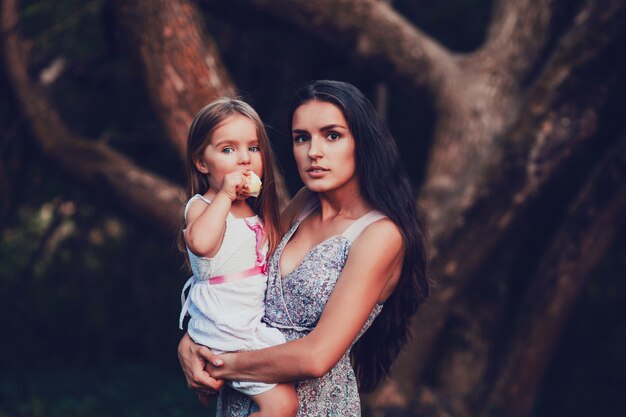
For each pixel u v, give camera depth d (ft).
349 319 8.25
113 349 29.09
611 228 20.25
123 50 16.16
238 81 26.86
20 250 28.66
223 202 8.50
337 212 9.05
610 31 17.72
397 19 20.61
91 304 29.19
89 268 29.32
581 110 18.37
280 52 26.48
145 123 27.09
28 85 21.58
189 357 8.76
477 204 18.86
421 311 19.08
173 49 15.66
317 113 8.67
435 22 26.25
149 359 29.01
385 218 8.68
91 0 23.68
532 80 21.57
